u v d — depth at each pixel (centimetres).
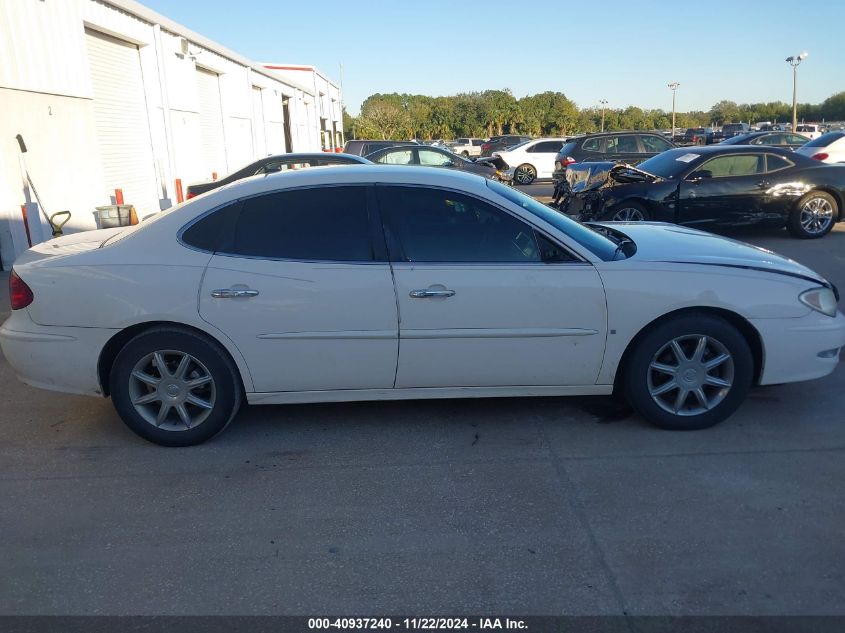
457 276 372
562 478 349
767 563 279
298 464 371
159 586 272
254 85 2541
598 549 290
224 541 301
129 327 375
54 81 1045
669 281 377
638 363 388
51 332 377
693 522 308
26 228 962
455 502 329
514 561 284
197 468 369
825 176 992
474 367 384
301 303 370
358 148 1742
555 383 391
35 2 991
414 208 383
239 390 390
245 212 382
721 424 408
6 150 921
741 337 385
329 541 300
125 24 1359
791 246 956
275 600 263
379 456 378
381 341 376
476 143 5300
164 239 379
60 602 264
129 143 1445
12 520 321
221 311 370
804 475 347
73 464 376
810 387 462
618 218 1001
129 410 386
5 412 449
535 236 381
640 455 372
